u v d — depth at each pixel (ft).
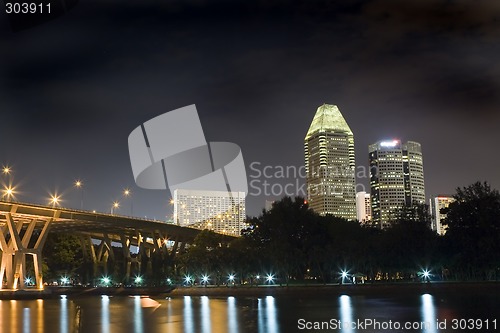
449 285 472.44
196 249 579.89
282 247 528.22
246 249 555.69
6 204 451.53
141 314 324.60
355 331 240.32
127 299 474.90
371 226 643.04
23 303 422.41
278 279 553.23
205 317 303.07
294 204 589.32
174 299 467.11
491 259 491.31
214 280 606.55
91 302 433.48
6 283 495.82
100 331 248.93
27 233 483.10
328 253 523.29
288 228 566.36
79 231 629.10
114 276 652.89
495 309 322.34
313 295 463.01
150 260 629.51
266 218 579.89
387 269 525.75
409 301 386.52
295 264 528.22
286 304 383.24
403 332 236.63
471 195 527.40
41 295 464.24
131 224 583.99
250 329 251.80
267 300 426.51
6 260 467.93
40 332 246.06
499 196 521.24
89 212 528.63
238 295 490.49
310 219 577.43
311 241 553.23
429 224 558.15
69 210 506.07
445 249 515.91
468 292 461.78
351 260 520.83
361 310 326.03
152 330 251.80
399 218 561.84
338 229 563.48
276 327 256.93
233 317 301.22
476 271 518.37
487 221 500.74
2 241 468.34
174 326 265.34
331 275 560.61
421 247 510.58
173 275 618.03
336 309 334.44
